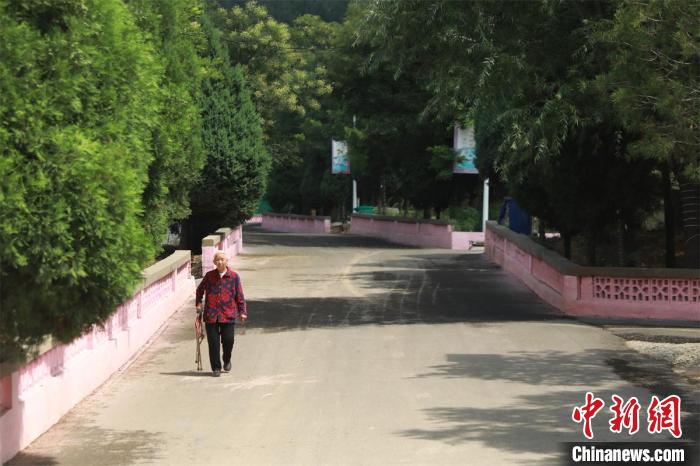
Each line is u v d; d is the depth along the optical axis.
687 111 13.49
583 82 15.62
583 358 13.30
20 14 7.25
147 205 14.90
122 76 8.17
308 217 66.81
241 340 15.33
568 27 16.94
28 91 6.90
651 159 19.11
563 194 21.47
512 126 16.84
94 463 8.23
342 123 52.00
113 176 7.34
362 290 22.80
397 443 8.72
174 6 17.14
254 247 40.19
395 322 17.25
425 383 11.61
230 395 11.17
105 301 7.71
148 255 8.07
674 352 13.63
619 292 17.58
